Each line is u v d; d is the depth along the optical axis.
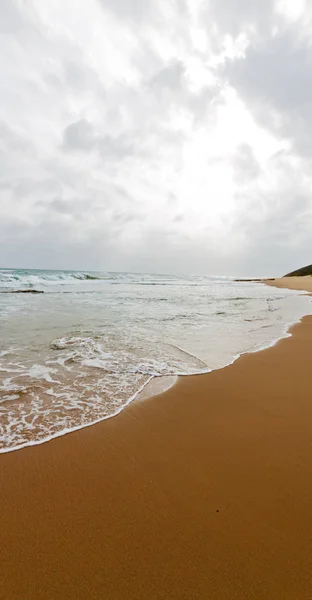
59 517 1.70
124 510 1.76
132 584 1.32
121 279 38.59
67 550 1.48
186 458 2.28
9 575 1.35
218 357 4.88
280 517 1.70
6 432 2.58
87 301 12.63
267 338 6.25
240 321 8.24
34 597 1.25
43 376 3.85
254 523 1.65
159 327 7.16
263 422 2.83
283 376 4.04
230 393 3.48
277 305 12.52
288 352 5.21
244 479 2.03
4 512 1.72
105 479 2.04
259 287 28.75
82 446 2.42
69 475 2.07
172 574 1.36
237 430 2.68
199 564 1.41
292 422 2.82
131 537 1.56
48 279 28.61
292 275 81.88
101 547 1.50
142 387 3.61
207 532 1.60
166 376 3.99
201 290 22.33
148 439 2.54
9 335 5.88
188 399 3.31
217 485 1.97
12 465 2.16
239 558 1.44
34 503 1.80
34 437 2.52
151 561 1.43
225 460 2.25
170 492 1.91
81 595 1.27
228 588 1.30
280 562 1.42
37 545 1.51
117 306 11.09
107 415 2.93
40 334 6.03
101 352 4.95
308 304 13.01
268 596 1.26
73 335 6.01
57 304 11.27
